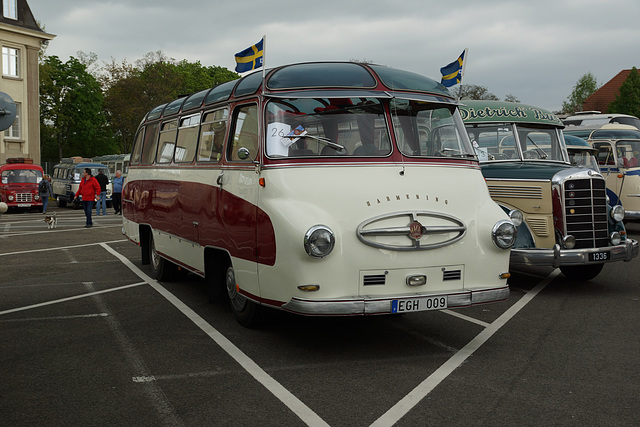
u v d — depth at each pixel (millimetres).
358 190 6059
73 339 6785
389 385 5281
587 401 4906
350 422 4500
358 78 6754
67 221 24203
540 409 4738
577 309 8227
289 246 5773
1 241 16719
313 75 6719
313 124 6395
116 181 28312
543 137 10969
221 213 7184
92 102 62531
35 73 43781
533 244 9328
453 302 6008
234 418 4586
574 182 9172
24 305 8555
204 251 7734
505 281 6469
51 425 4480
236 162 6914
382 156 6383
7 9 42000
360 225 5840
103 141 66375
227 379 5457
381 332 7094
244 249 6570
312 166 6184
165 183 9531
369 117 6543
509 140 10773
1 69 41656
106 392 5145
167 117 9992
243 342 6641
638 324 7414
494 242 6293
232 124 7246
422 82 7098
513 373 5602
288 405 4832
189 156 8578
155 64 54969
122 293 9367
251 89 6887
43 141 65062
